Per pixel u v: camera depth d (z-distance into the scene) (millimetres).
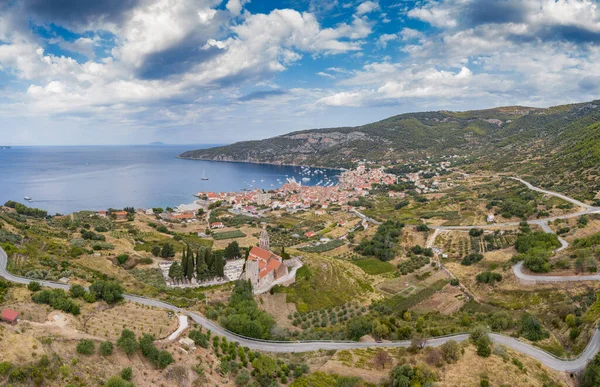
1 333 62812
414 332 99375
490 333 97938
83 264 127188
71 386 58062
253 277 129875
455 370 75375
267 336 98000
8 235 129625
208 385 71250
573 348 89625
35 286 89938
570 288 124500
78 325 78188
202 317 100250
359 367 83688
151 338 76062
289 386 76938
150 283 128000
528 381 72188
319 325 115625
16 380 55219
